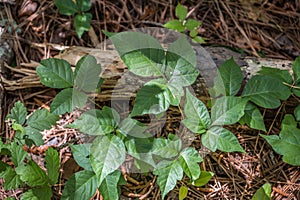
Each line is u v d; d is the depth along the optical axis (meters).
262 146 1.00
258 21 1.12
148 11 1.12
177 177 0.93
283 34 1.11
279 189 0.98
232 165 0.99
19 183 0.93
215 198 0.97
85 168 0.95
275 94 0.99
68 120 1.01
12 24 1.07
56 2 1.06
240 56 1.05
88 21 1.08
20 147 0.94
